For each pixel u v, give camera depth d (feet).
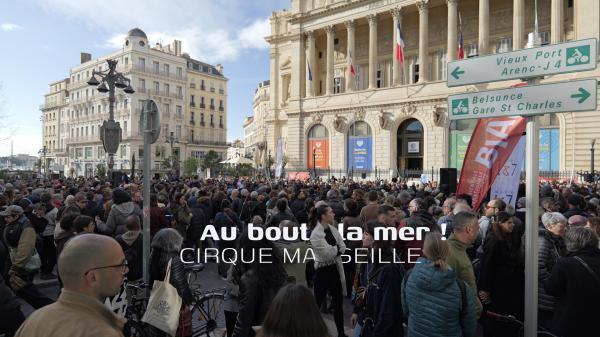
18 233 22.54
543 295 16.55
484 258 16.99
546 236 17.43
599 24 102.01
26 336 7.18
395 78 132.57
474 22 130.52
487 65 14.90
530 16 121.08
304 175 134.72
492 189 27.71
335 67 160.15
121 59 237.66
